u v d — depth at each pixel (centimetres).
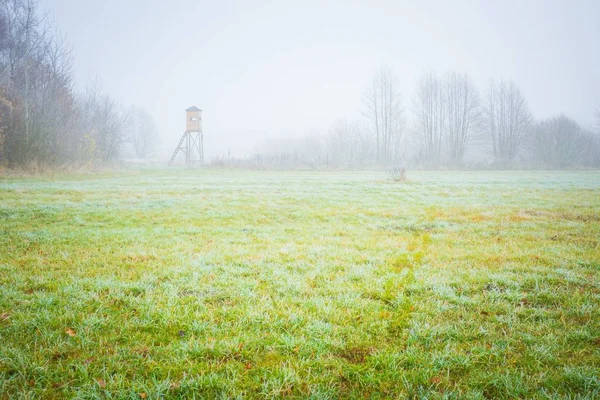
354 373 356
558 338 432
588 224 1191
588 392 326
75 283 599
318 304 520
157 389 322
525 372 364
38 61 3192
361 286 607
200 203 1642
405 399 323
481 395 325
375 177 3484
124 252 813
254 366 370
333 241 955
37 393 323
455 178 3328
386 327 459
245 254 809
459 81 6550
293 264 729
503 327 466
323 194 2008
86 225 1134
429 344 417
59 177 2942
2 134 2705
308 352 396
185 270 682
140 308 501
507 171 5094
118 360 377
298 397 324
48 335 418
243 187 2388
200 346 397
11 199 1562
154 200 1709
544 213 1401
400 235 1045
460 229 1124
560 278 647
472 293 587
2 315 470
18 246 852
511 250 859
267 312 491
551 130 5997
